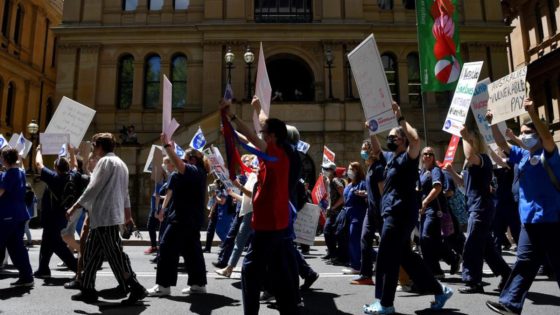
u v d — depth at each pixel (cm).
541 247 448
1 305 513
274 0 2647
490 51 2595
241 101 1936
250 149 376
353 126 1964
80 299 539
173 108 2502
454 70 983
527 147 471
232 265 712
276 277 388
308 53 2545
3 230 601
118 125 2491
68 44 2542
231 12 2569
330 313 491
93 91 2491
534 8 3016
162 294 573
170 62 2569
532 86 3034
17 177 619
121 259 515
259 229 383
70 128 767
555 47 2773
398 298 571
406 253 498
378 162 582
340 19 2572
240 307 513
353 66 553
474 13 2647
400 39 2597
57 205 679
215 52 2511
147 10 2628
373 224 660
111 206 515
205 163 656
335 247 934
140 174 1978
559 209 432
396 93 2577
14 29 3031
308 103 1998
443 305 516
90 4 2608
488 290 613
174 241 582
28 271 622
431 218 695
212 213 1141
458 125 610
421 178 727
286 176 396
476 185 606
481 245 595
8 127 2941
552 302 544
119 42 2556
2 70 2894
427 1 1013
